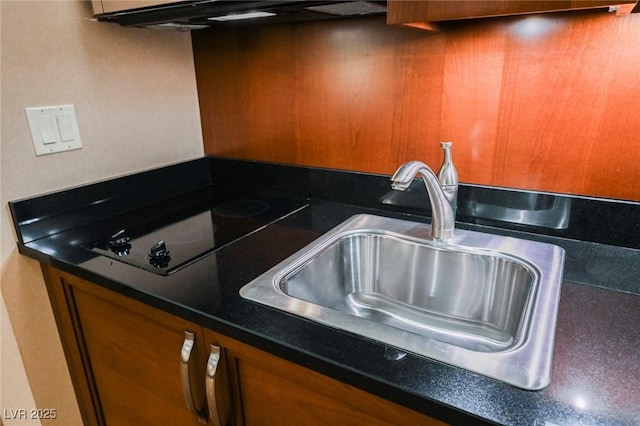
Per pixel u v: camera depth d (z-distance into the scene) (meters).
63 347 1.22
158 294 0.80
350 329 0.66
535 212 1.01
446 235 1.00
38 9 1.04
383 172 1.21
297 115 1.30
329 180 1.30
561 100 0.93
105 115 1.22
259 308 0.74
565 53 0.90
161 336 0.88
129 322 0.94
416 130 1.12
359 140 1.22
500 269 0.93
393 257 1.06
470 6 0.72
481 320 0.97
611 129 0.89
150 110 1.34
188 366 0.81
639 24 0.81
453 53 1.01
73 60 1.13
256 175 1.44
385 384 0.56
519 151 1.00
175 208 1.33
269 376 0.71
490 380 0.55
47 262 1.01
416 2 0.76
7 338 1.14
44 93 1.08
